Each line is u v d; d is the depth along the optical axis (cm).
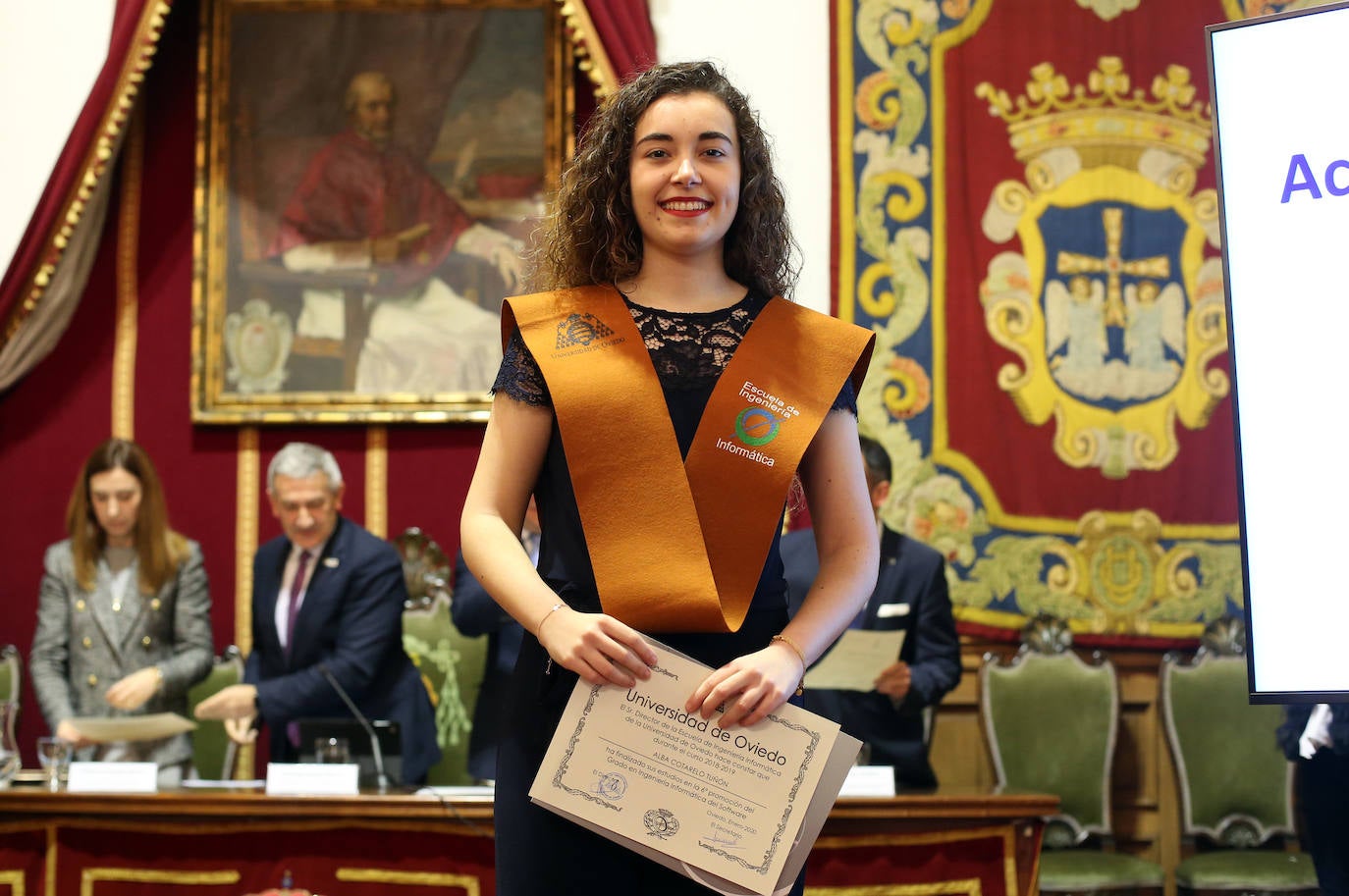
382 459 602
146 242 614
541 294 182
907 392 576
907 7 593
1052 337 577
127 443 486
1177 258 578
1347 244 253
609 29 577
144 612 472
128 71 589
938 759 558
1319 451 250
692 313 180
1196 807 505
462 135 611
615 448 170
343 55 614
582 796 162
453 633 499
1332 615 246
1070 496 570
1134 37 586
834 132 589
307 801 338
